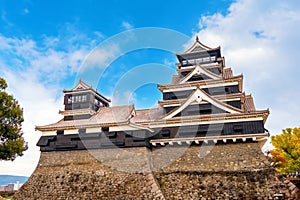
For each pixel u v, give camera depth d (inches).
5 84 1010.1
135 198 877.8
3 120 963.3
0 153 935.7
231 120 922.1
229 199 812.0
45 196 991.0
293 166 1018.7
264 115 895.1
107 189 933.8
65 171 1032.8
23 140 1000.9
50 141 1111.6
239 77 1051.9
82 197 944.9
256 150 874.1
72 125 1086.4
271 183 803.4
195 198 847.1
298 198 751.1
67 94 1234.0
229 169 870.4
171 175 926.4
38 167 1082.1
